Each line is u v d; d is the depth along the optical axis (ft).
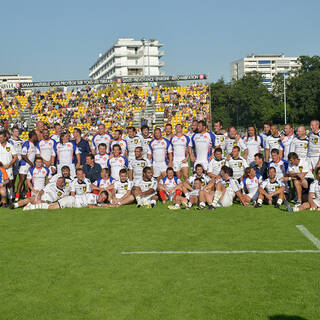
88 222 28.73
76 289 16.02
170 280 16.74
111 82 132.77
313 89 196.34
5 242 23.52
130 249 21.48
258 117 203.72
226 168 33.50
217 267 18.25
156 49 438.81
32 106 146.72
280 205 33.06
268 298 14.75
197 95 148.87
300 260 19.01
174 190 34.88
